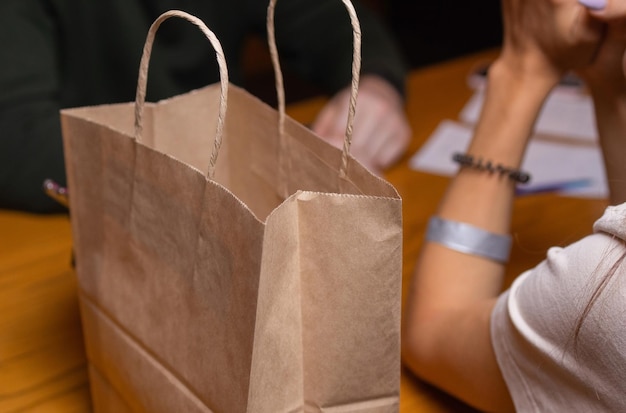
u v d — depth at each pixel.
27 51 1.51
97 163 0.68
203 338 0.59
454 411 0.80
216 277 0.56
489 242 0.83
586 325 0.56
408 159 1.40
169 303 0.62
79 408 0.81
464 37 4.25
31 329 0.93
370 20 1.77
